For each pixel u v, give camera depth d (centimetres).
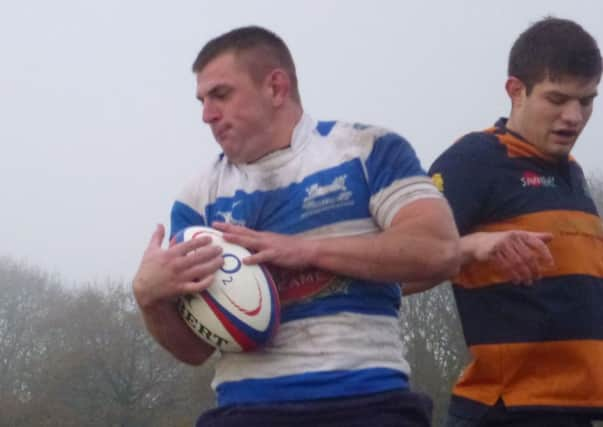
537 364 695
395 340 573
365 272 544
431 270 545
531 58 722
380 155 576
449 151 748
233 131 589
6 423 5791
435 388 3669
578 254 712
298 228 568
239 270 547
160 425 6022
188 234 570
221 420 559
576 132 723
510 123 753
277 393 545
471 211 722
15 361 6462
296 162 586
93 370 6159
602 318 709
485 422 707
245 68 591
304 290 557
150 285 550
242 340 544
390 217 559
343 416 532
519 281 666
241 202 590
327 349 544
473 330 721
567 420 690
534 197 722
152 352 6266
